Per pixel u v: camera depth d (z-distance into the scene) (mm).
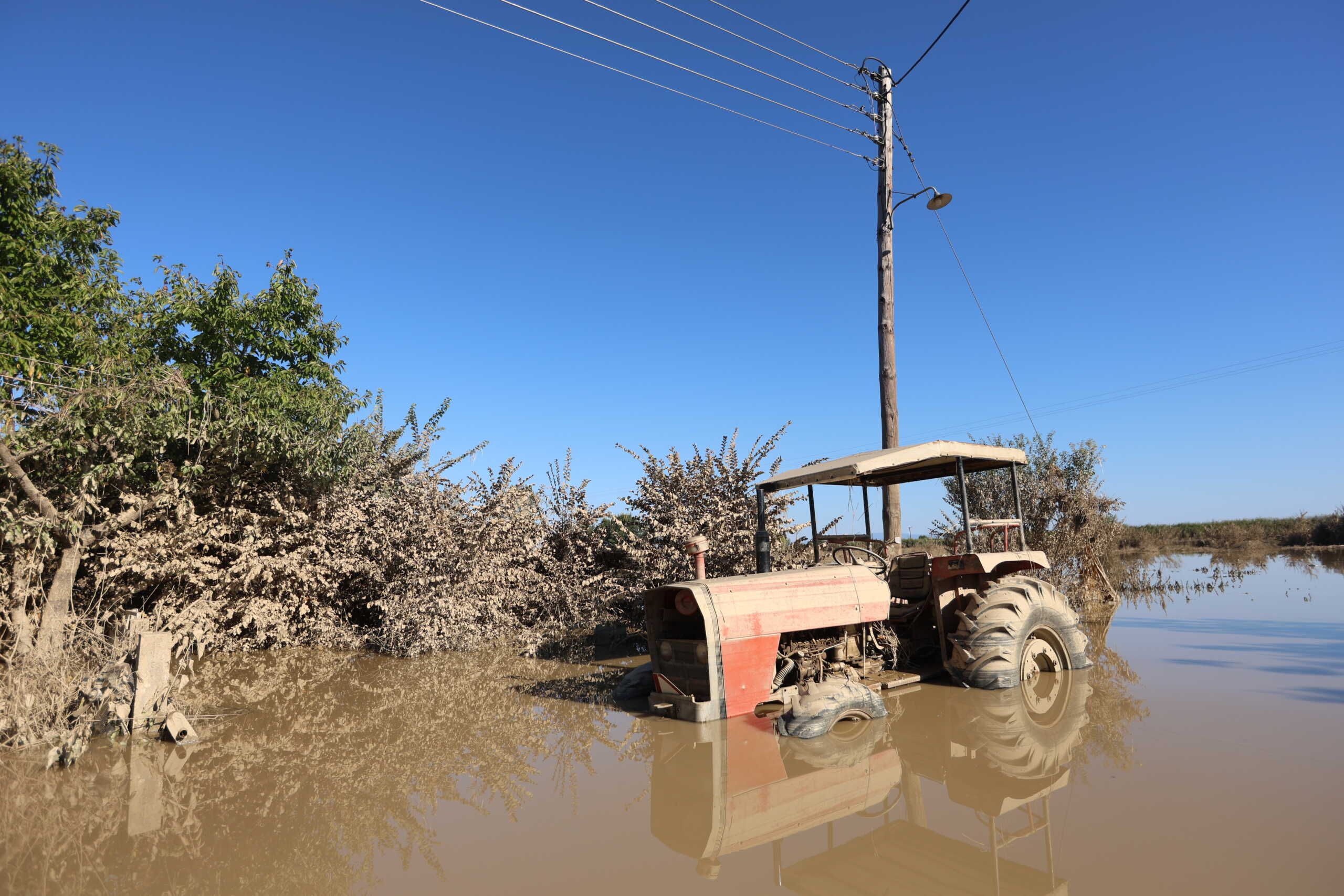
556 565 10273
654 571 9266
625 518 10367
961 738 4605
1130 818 3236
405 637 8641
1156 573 15555
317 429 9617
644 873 2945
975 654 6000
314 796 4004
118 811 3801
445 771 4414
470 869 3055
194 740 5113
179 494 8359
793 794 3781
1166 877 2680
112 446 7430
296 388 9664
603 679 7090
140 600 8766
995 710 5266
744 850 3135
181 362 9477
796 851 3096
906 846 3068
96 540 7598
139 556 7996
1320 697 5250
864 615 5980
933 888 2672
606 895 2766
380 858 3186
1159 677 6066
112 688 5309
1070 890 2607
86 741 4961
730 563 9180
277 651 8969
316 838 3432
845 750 4480
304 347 9969
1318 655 6812
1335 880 2617
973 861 2885
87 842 3408
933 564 6551
